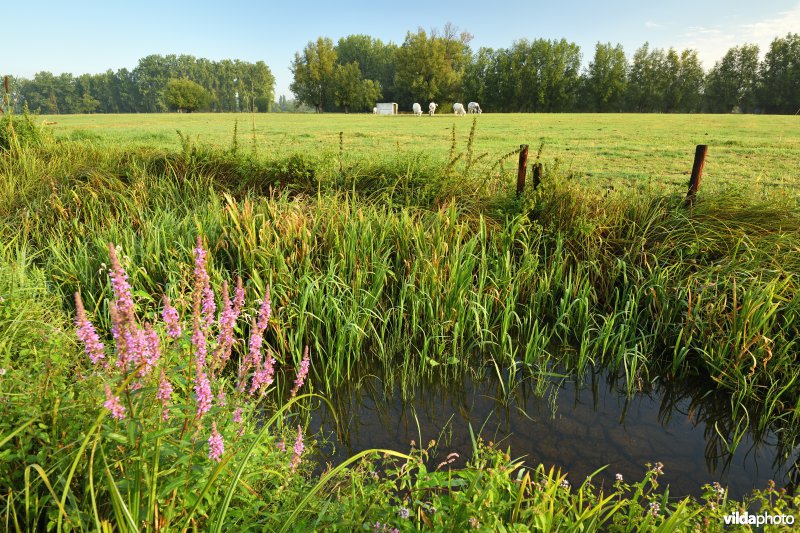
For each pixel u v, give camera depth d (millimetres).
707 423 4254
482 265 5719
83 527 1907
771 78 82250
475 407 4434
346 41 117750
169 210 7176
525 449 3828
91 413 2387
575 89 84312
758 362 4434
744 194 6508
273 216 6164
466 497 2289
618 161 13266
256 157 8461
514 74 81438
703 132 24625
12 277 4465
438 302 5305
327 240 6039
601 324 5500
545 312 5797
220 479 2234
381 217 6422
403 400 4543
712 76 87250
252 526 2246
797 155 14156
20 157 8945
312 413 4305
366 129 28266
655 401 4574
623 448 3873
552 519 2240
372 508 2352
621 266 5742
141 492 2037
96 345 1926
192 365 2418
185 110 96938
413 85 75312
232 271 5621
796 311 4590
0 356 3098
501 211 6652
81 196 7469
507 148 17016
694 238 5777
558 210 6594
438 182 7316
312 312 5172
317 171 7738
